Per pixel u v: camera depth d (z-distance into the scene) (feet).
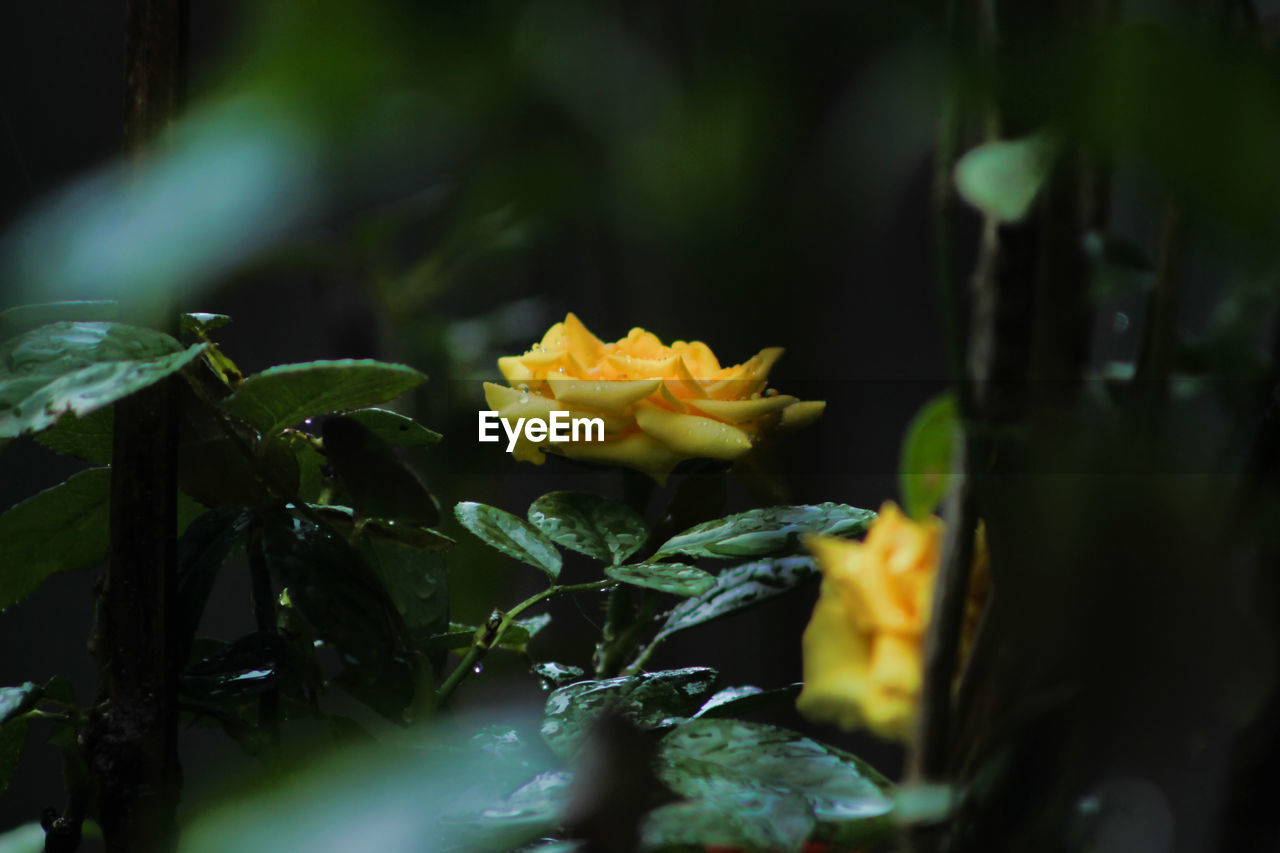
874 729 3.72
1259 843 3.40
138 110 3.57
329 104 1.62
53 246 1.68
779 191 1.77
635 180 1.76
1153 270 3.51
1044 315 3.46
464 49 1.66
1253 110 1.88
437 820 3.51
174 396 3.68
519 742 3.73
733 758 3.60
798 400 3.65
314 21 1.62
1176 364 3.58
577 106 1.72
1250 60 1.95
